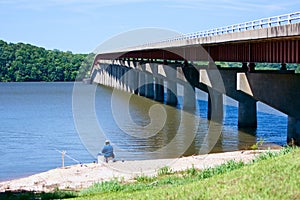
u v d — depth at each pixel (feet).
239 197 42.06
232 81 181.06
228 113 238.68
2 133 185.68
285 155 59.77
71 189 75.31
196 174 73.10
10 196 69.05
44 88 614.34
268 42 131.85
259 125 188.75
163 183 66.49
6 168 114.01
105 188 67.41
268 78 138.51
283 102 135.03
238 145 138.41
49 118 247.91
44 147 145.28
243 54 152.56
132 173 84.02
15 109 315.58
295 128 135.03
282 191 42.24
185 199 44.60
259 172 50.85
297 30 102.37
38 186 80.64
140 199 48.73
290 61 119.03
